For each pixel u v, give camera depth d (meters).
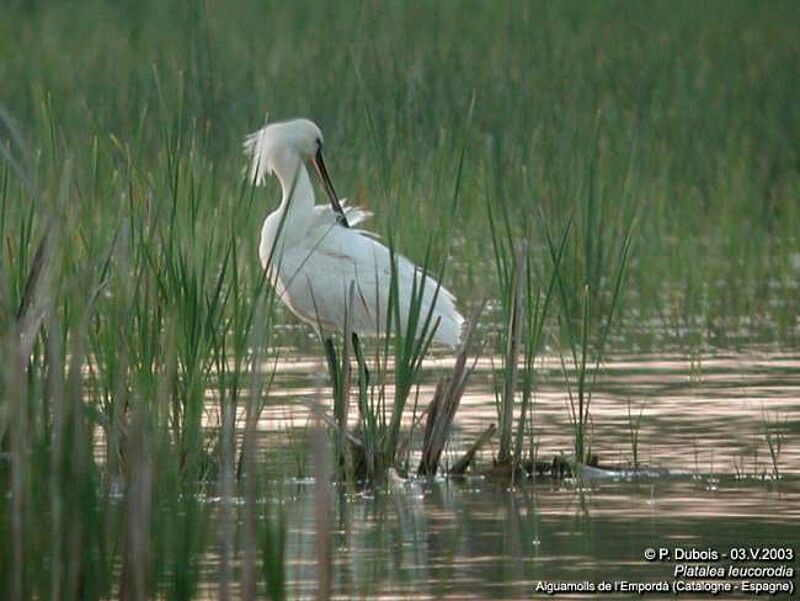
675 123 31.45
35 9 41.41
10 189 19.47
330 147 27.33
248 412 9.91
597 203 25.89
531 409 15.10
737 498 13.52
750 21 40.41
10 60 34.38
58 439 9.82
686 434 16.08
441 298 17.45
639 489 14.04
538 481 14.60
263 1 39.91
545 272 21.08
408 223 21.98
